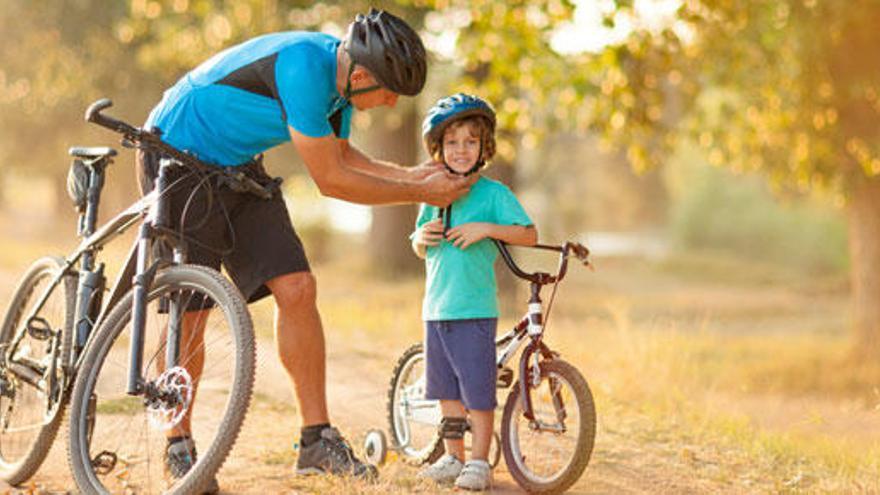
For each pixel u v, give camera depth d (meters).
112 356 13.48
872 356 37.50
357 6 38.34
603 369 19.53
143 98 59.66
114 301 10.53
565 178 130.12
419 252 11.62
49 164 77.75
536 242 11.31
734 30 34.44
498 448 12.07
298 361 11.20
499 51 31.91
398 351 21.11
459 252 11.14
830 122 35.66
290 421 14.47
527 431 12.52
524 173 114.25
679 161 99.62
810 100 35.53
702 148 37.97
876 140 35.41
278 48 10.47
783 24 33.84
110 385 14.00
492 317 11.17
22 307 12.24
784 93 36.12
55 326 11.44
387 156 53.78
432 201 10.96
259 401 15.50
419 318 27.41
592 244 113.75
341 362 19.28
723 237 94.38
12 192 149.75
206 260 10.88
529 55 31.39
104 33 58.88
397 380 12.91
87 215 11.29
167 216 10.29
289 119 10.34
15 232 76.50
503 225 11.05
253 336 9.47
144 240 10.12
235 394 9.30
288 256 10.99
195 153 10.63
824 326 53.31
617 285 74.06
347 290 46.34
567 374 10.81
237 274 11.02
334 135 11.17
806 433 15.84
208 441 11.40
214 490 10.69
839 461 13.59
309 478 11.32
